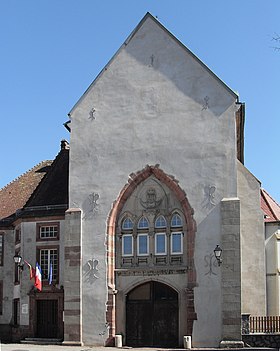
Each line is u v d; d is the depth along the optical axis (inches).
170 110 1494.8
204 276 1398.9
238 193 1497.3
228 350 1290.6
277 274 1476.4
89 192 1519.4
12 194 1947.6
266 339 1339.8
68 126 1577.3
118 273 1476.4
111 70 1556.3
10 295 1764.3
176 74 1507.1
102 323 1449.3
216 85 1473.9
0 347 1405.0
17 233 1743.4
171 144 1480.1
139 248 1475.1
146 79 1525.6
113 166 1514.5
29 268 1640.0
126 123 1521.9
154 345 1432.1
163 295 1450.5
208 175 1440.7
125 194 1497.3
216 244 1403.8
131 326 1455.5
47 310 1617.9
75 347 1421.0
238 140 1797.5
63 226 1635.1
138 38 1549.0
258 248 1466.5
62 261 1616.6
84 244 1497.3
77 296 1475.1
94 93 1560.0
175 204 1465.3
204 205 1429.6
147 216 1482.5
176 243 1450.5
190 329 1387.8
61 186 1732.3
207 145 1454.2
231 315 1363.2
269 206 1603.1
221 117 1457.9
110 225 1487.5
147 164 1488.7
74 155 1546.5
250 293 1448.1
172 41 1521.9
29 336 1609.3
